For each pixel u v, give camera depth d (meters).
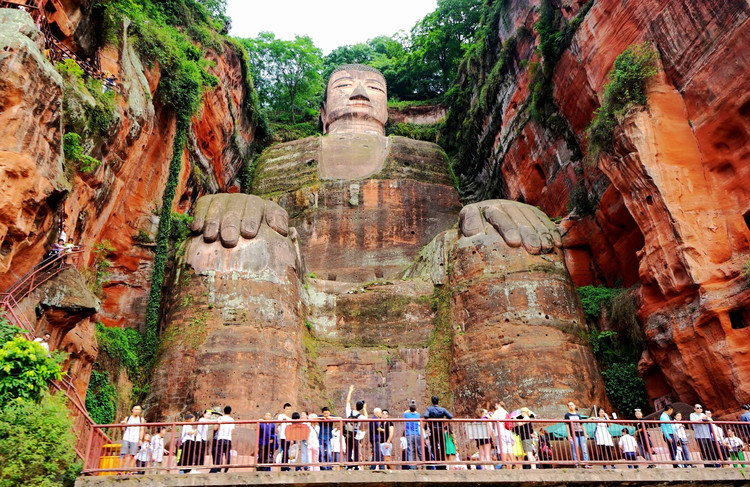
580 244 26.36
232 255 23.28
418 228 33.41
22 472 11.34
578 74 25.31
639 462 13.32
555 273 23.62
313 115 46.81
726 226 19.47
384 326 25.52
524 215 25.38
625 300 22.30
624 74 21.12
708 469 13.60
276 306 22.78
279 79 46.47
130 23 23.72
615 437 15.48
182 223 25.66
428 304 25.72
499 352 22.03
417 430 13.96
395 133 42.81
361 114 38.94
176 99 25.83
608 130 21.59
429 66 48.50
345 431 14.49
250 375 20.94
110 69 20.92
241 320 21.92
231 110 32.81
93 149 18.86
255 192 35.59
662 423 14.52
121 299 23.50
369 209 33.44
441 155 37.16
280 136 41.88
